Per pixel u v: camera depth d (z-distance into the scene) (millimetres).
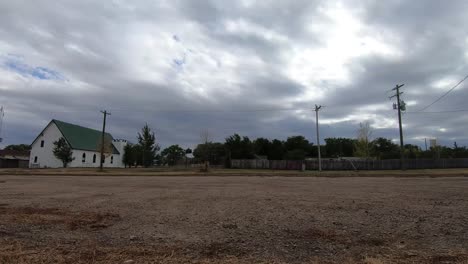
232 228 6371
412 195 11414
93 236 5812
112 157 74438
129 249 5004
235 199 10523
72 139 64188
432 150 70688
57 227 6500
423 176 27312
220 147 68438
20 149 98062
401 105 41281
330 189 14188
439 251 4859
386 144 87812
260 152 80688
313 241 5441
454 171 37906
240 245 5242
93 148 68250
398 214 7594
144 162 66625
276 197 11008
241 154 67938
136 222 6953
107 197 11289
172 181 20969
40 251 4887
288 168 57500
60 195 11992
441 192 12430
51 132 64500
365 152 58406
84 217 7488
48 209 8625
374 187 15227
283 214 7703
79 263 4348
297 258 4605
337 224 6617
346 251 4914
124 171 41688
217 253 4832
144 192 13062
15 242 5387
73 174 32469
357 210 8164
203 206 9047
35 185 17125
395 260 4477
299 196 11281
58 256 4641
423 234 5816
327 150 92000
